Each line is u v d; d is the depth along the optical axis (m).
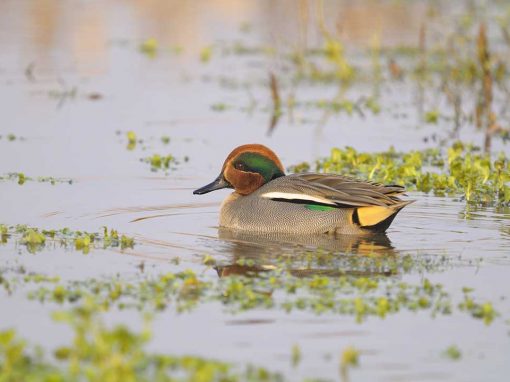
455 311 10.76
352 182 14.63
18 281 11.66
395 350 9.69
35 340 9.85
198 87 25.64
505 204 15.77
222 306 10.85
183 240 13.84
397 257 12.83
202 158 19.11
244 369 9.21
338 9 34.56
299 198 14.49
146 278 11.82
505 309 10.81
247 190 15.24
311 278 11.89
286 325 10.31
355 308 10.79
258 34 31.72
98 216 15.09
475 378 9.09
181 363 9.11
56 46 29.42
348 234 14.29
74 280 11.73
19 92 24.33
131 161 18.73
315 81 26.72
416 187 16.86
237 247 13.49
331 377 9.06
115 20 33.34
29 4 35.53
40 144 19.75
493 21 31.08
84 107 23.05
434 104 24.17
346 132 21.41
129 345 8.53
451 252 13.09
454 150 18.81
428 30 30.67
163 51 29.53
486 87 22.81
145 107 23.27
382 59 28.78
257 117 22.72
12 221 14.66
